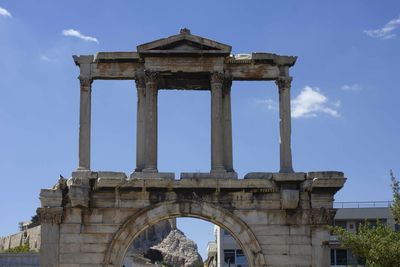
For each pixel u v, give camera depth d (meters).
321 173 42.22
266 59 44.66
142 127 43.94
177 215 42.62
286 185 42.66
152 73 43.59
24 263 72.94
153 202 42.53
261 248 42.31
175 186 42.16
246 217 42.56
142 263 113.06
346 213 88.88
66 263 41.84
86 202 42.00
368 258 40.94
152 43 43.53
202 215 42.53
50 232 41.97
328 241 42.28
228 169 43.88
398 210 42.00
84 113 43.69
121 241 42.16
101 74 44.31
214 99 43.53
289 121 44.06
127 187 42.16
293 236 42.47
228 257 95.81
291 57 44.84
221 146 43.19
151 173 42.47
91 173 42.34
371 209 88.69
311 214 42.53
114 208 42.44
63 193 42.41
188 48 43.72
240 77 44.75
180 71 43.69
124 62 44.50
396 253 39.56
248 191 42.62
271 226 42.53
